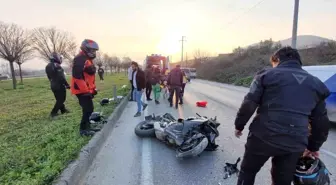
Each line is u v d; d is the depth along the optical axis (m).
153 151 4.86
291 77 2.19
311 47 27.47
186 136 4.54
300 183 2.50
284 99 2.15
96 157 4.53
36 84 25.47
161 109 9.90
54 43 32.09
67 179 3.17
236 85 25.14
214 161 4.39
